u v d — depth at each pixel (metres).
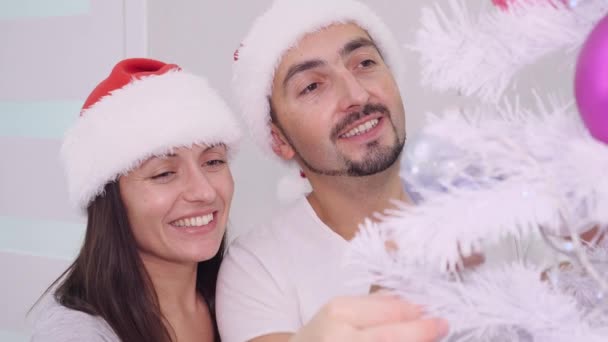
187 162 0.80
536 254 0.50
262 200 1.23
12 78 1.40
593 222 0.36
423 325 0.37
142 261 0.82
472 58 0.39
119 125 0.78
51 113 1.41
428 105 1.08
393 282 0.40
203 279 0.92
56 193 1.33
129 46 1.28
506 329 0.39
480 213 0.34
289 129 0.84
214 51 1.24
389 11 1.13
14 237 1.40
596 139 0.31
